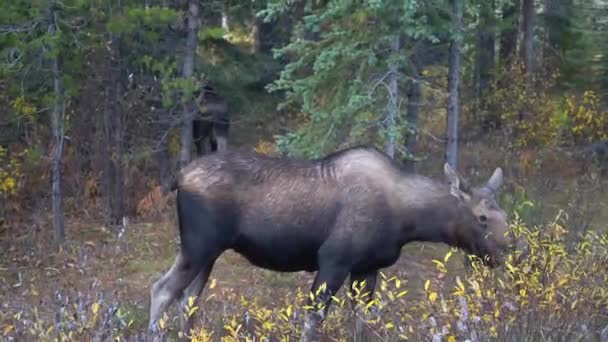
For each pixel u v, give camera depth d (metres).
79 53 13.97
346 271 9.26
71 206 15.96
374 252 9.27
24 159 16.06
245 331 9.02
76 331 7.70
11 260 13.30
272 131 22.33
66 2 13.24
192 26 15.75
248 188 9.20
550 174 18.81
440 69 22.05
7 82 14.75
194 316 9.23
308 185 9.20
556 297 8.02
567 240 12.08
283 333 7.94
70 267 12.97
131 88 15.96
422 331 7.43
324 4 14.48
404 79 13.16
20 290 11.91
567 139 20.62
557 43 25.95
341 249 9.16
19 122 15.66
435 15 13.16
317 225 9.18
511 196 15.94
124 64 15.74
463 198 9.27
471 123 22.67
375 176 9.23
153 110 16.08
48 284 12.13
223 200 9.16
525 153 19.11
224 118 18.23
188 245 9.26
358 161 9.29
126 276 12.76
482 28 16.45
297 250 9.32
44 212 15.52
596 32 25.17
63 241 14.14
